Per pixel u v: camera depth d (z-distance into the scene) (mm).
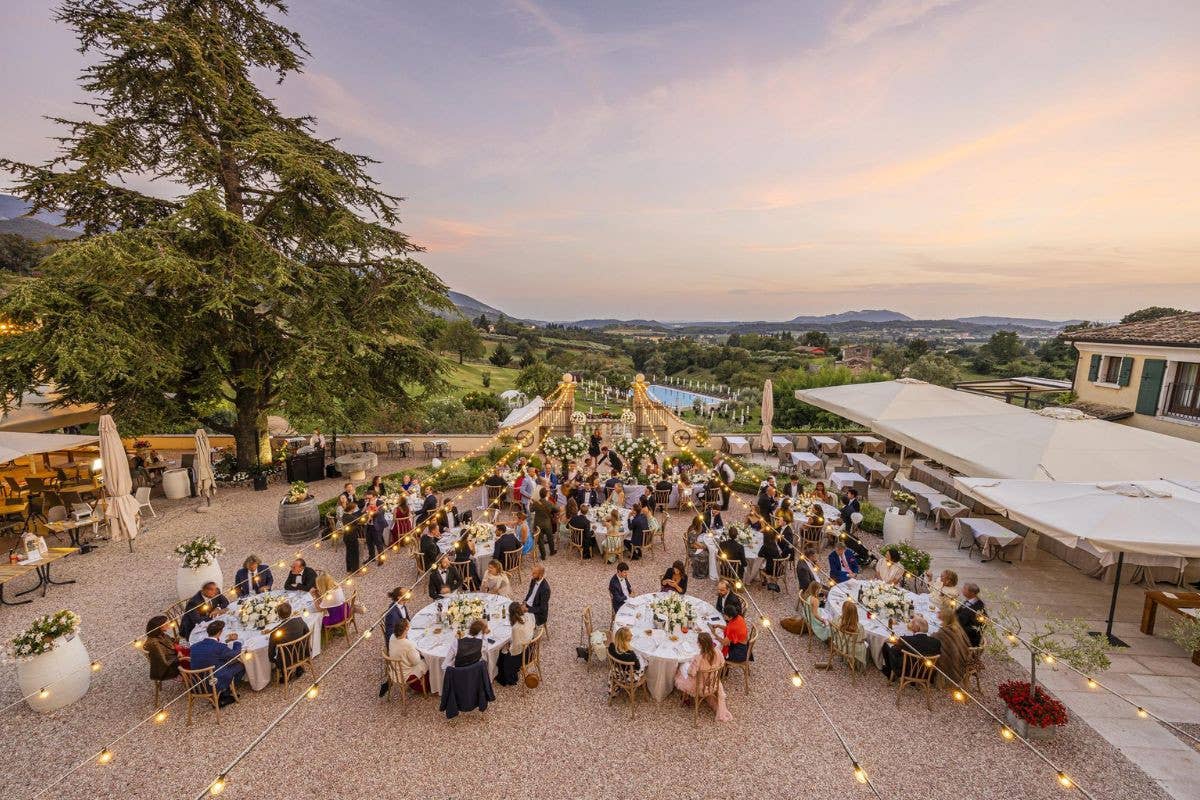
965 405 14555
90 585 10555
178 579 9617
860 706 7246
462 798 5762
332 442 19734
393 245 19344
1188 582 10398
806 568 9469
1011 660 8188
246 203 17312
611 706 7258
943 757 6316
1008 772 6078
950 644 7258
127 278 13203
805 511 12414
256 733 6680
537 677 7598
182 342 14977
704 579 10969
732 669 8070
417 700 7340
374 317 17422
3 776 5984
